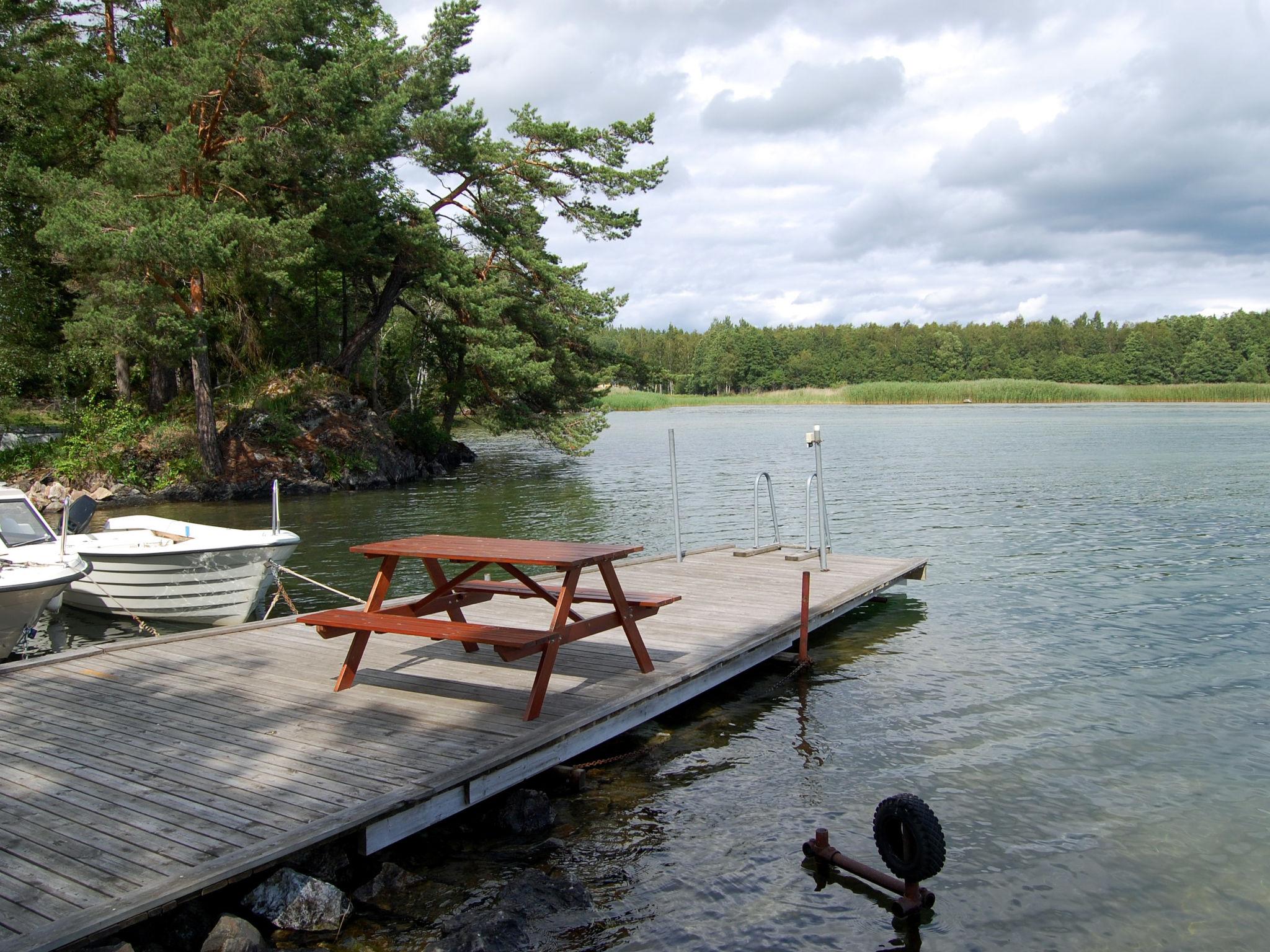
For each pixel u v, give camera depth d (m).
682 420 69.69
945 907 4.82
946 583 12.91
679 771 6.53
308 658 7.93
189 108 24.08
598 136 29.36
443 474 32.06
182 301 23.39
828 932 4.59
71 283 24.95
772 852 5.36
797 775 6.45
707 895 4.91
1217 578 12.96
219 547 11.20
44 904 3.97
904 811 4.77
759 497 23.42
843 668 8.98
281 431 27.88
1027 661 9.13
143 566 11.36
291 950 4.41
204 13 24.78
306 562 15.74
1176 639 9.88
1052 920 4.70
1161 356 119.69
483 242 30.38
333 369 31.84
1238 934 4.55
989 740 7.06
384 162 27.55
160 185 23.73
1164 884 5.00
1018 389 92.69
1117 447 36.19
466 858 5.29
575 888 4.84
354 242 26.09
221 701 6.71
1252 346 116.88
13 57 26.94
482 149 28.38
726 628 8.93
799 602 10.09
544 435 33.75
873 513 20.08
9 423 28.58
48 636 11.45
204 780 5.25
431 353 35.38
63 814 4.84
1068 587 12.53
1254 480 24.88
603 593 7.71
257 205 24.77
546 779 6.30
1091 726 7.33
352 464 28.30
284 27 23.38
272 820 4.74
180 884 4.12
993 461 31.38
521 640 5.95
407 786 5.12
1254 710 7.69
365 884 4.90
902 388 96.75
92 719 6.33
